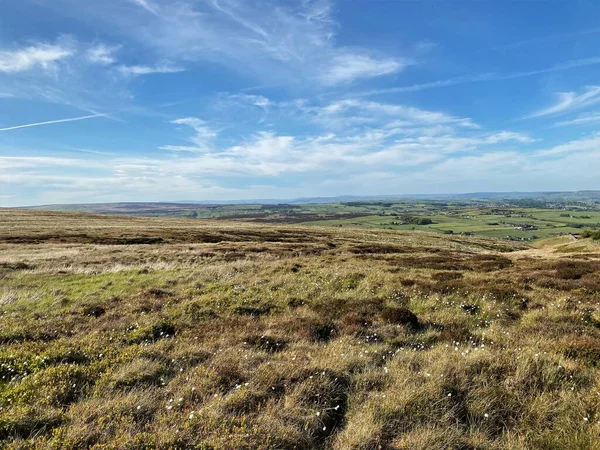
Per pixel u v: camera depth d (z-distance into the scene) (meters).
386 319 10.52
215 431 4.89
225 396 5.86
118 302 13.98
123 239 49.78
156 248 38.00
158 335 9.76
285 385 6.21
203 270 21.22
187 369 7.01
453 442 4.91
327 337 9.55
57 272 23.00
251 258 31.53
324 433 5.26
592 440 4.75
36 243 44.28
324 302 12.84
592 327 9.81
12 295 16.33
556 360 6.97
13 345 8.45
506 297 13.15
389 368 6.97
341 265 22.92
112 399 5.84
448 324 10.62
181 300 13.85
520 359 6.91
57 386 6.16
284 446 4.78
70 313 12.62
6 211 106.88
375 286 15.49
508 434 5.06
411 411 5.50
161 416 5.34
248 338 8.84
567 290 14.68
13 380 6.60
